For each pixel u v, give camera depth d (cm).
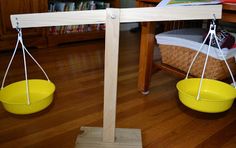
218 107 83
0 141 96
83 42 258
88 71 175
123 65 189
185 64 129
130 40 271
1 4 194
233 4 85
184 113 122
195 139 101
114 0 270
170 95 141
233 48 114
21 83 95
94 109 123
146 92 141
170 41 130
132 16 77
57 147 94
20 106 76
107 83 82
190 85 104
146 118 116
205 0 91
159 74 173
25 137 99
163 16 78
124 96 138
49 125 108
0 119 112
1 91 88
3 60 190
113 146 90
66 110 121
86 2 255
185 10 78
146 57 131
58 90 142
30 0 206
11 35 206
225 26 186
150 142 98
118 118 115
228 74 123
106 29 76
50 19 79
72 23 79
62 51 221
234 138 102
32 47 225
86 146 89
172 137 102
